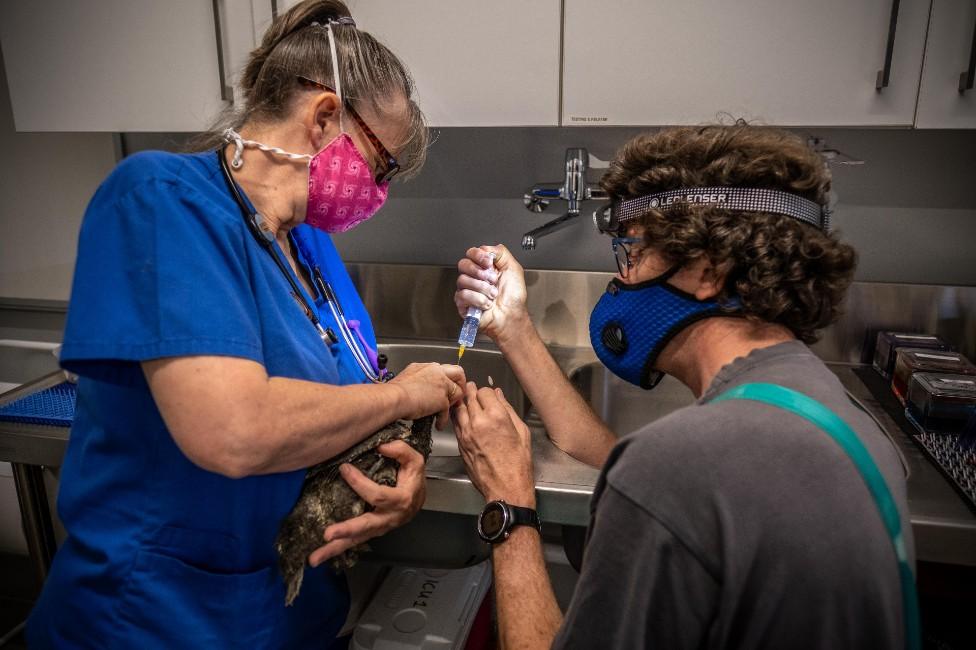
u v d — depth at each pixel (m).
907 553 0.56
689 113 1.31
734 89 1.28
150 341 0.73
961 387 1.27
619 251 0.80
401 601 1.30
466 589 1.34
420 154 1.00
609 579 0.58
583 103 1.34
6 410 1.43
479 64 1.35
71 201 2.01
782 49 1.24
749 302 0.67
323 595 1.07
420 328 1.83
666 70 1.29
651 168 0.74
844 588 0.52
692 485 0.55
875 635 0.52
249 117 0.90
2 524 1.75
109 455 0.89
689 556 0.54
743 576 0.52
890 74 1.22
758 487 0.53
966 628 1.36
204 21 1.40
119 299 0.75
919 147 1.58
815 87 1.25
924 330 1.60
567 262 1.80
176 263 0.75
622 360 0.81
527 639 0.82
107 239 0.77
